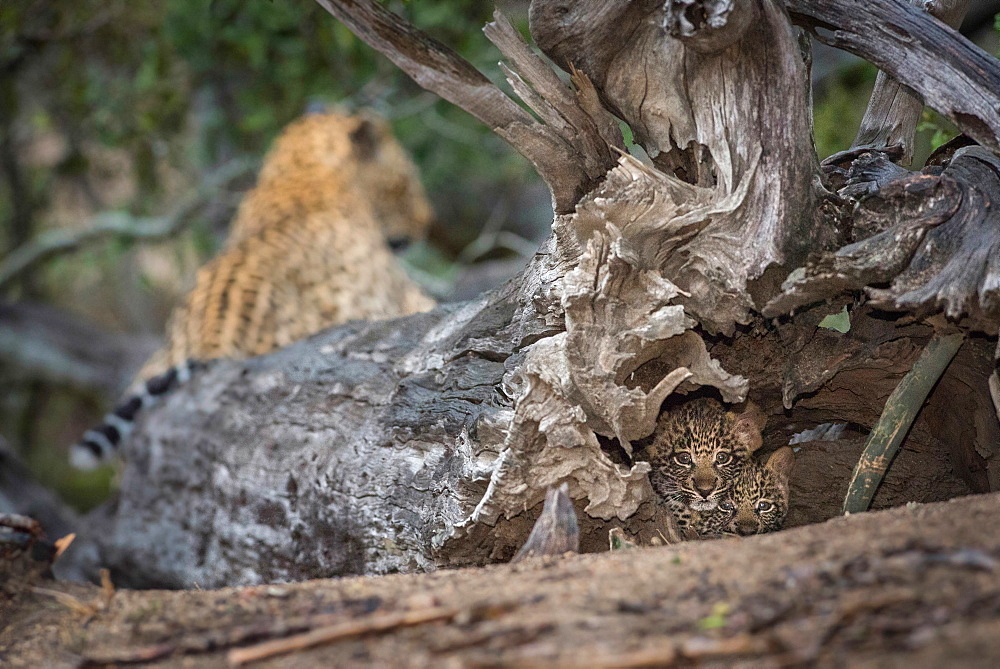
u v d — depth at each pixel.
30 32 17.09
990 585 4.67
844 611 4.61
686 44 7.58
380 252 16.83
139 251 28.44
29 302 24.95
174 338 14.49
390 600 5.66
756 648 4.42
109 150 22.25
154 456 12.13
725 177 8.02
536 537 6.94
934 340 7.95
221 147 23.34
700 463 9.57
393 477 9.26
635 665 4.41
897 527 5.82
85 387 24.59
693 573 5.50
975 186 7.75
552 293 7.97
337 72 18.06
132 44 18.59
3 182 24.97
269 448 10.66
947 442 9.12
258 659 4.94
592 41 8.12
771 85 7.85
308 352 11.39
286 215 16.19
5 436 26.80
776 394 9.35
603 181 8.55
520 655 4.61
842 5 8.09
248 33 16.08
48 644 5.70
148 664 5.17
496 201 27.44
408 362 10.14
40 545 7.07
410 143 22.45
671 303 8.11
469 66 8.30
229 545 10.95
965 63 7.75
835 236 8.05
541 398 7.70
